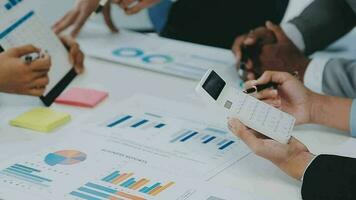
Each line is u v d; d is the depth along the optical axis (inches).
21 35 43.3
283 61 49.3
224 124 39.2
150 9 62.2
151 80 47.4
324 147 37.2
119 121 39.3
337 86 45.9
